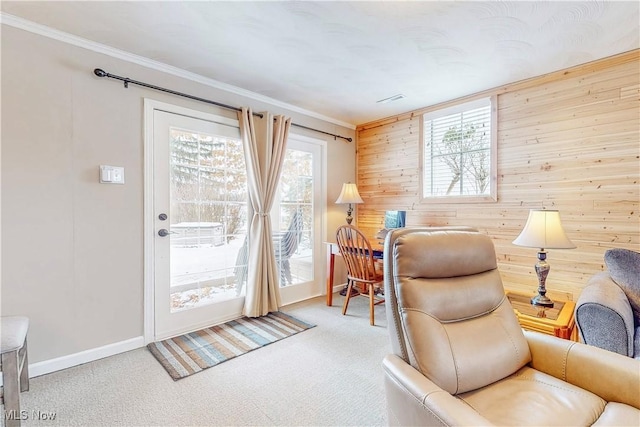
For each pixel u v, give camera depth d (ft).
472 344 4.02
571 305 7.30
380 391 5.89
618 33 6.54
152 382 6.10
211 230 9.07
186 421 5.02
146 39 6.81
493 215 9.53
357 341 8.05
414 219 11.69
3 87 5.90
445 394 3.13
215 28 6.39
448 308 4.15
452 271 4.40
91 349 6.93
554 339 4.33
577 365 3.94
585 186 7.89
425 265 4.18
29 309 6.18
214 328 8.85
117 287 7.30
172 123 8.24
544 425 3.20
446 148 10.91
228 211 9.44
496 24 6.24
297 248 11.71
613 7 5.68
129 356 7.16
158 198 7.99
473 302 4.36
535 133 8.70
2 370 4.50
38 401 5.46
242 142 9.68
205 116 8.86
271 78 8.86
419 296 4.01
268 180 9.95
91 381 6.11
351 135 13.69
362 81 9.05
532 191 8.77
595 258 7.74
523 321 6.49
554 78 8.33
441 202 10.85
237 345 7.76
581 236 7.95
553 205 8.39
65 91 6.57
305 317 9.80
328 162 12.72
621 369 3.58
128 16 5.97
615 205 7.48
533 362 4.37
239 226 9.71
